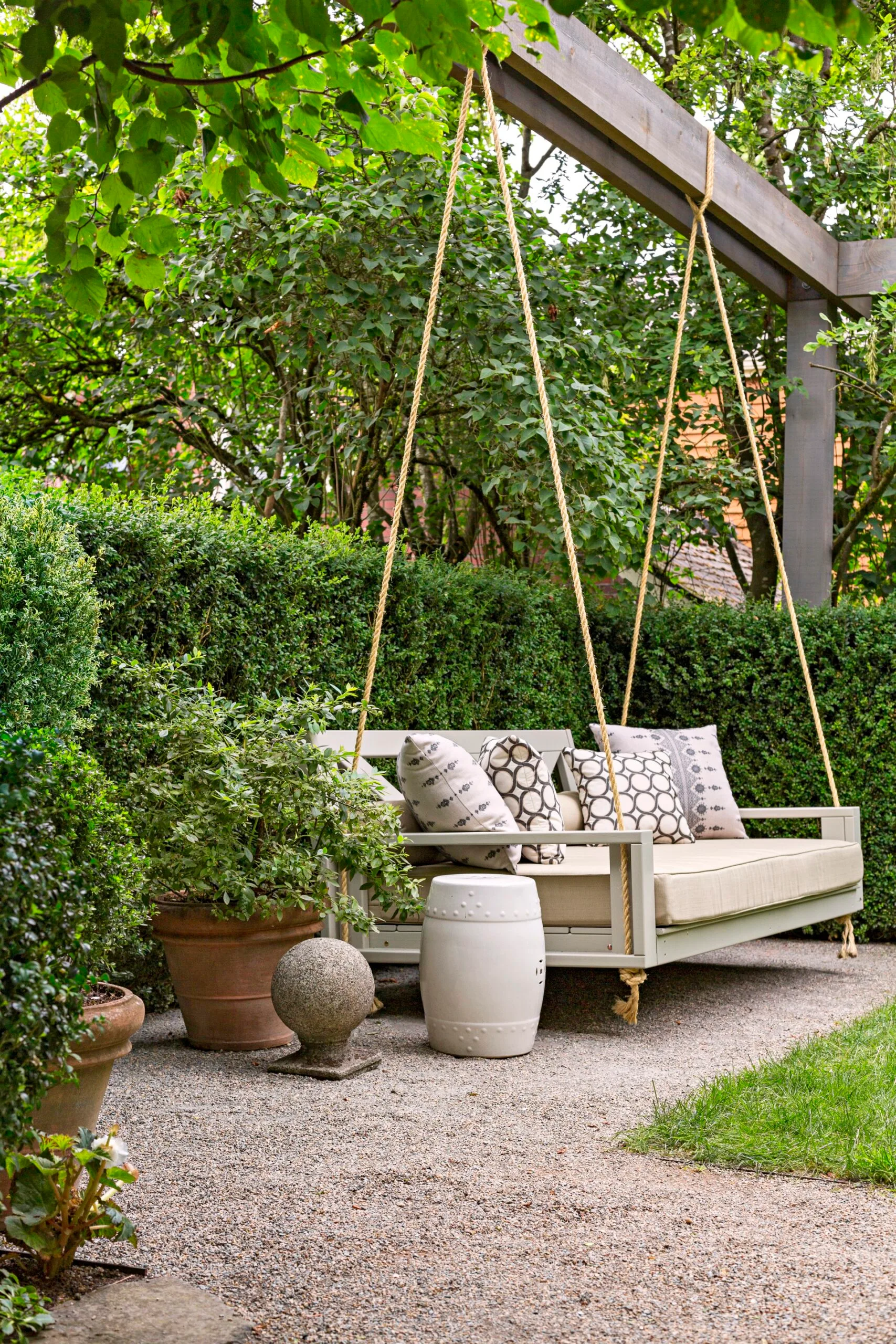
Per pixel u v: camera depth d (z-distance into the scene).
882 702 6.24
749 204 5.65
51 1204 1.92
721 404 8.11
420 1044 3.92
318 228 5.57
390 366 6.32
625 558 6.59
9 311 7.24
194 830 3.55
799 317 6.62
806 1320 1.85
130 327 6.78
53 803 2.07
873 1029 3.85
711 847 5.13
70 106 1.98
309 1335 1.80
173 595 4.12
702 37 1.78
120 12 1.79
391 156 5.72
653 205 5.55
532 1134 2.85
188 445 7.68
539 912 3.82
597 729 5.79
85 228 2.34
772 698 6.50
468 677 5.80
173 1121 2.96
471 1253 2.12
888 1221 2.27
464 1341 1.79
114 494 4.17
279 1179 2.52
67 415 8.07
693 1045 3.85
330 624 4.91
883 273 6.33
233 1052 3.76
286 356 6.14
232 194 2.33
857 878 5.41
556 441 5.88
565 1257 2.11
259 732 3.85
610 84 4.80
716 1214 2.31
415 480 8.02
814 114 7.65
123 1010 2.46
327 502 7.48
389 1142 2.79
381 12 1.95
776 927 4.77
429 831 4.25
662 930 3.95
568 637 6.68
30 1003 1.70
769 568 8.51
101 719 3.90
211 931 3.66
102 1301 1.88
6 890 1.71
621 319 7.88
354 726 5.02
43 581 3.23
